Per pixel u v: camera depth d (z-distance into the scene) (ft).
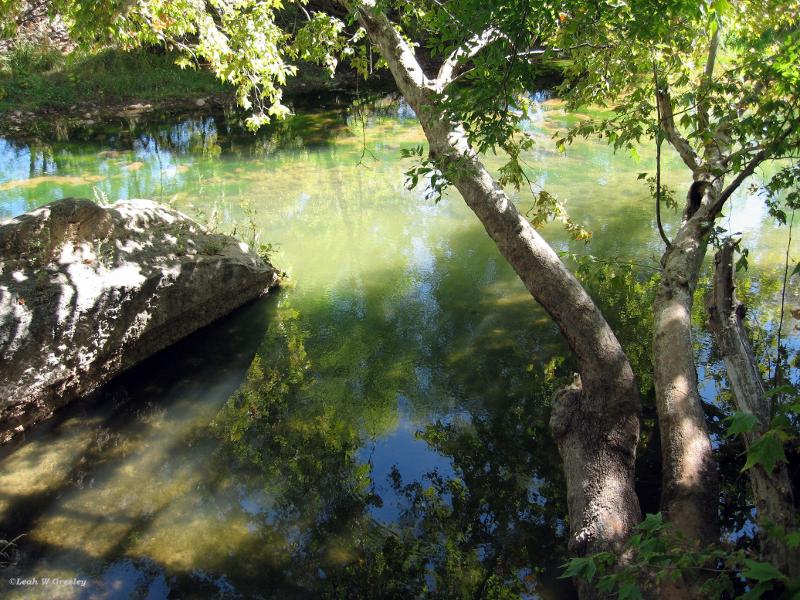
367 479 12.70
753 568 5.49
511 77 11.42
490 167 32.32
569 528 11.07
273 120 42.32
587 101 20.35
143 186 29.84
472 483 12.51
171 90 46.37
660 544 7.00
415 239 24.75
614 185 29.68
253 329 18.34
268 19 24.68
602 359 12.66
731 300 14.07
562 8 12.57
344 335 18.03
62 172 31.60
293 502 12.10
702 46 20.65
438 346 17.34
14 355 13.46
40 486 12.36
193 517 11.69
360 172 32.53
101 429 14.14
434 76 47.44
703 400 14.23
